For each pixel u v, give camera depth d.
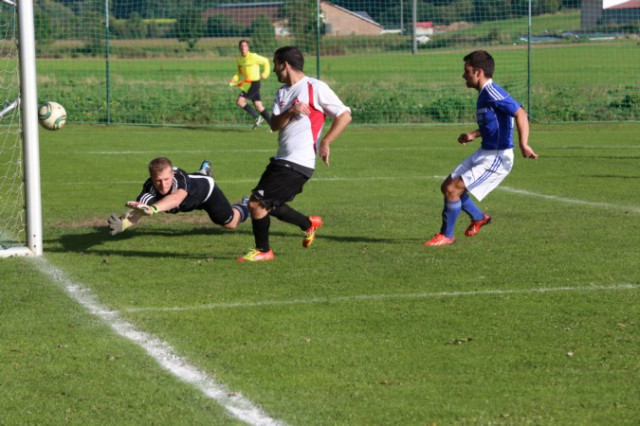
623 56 76.69
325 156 13.53
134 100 42.75
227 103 42.94
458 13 72.06
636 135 36.19
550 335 9.77
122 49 70.00
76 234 16.25
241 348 9.38
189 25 60.91
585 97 45.47
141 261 13.87
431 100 43.56
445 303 11.17
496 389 8.15
